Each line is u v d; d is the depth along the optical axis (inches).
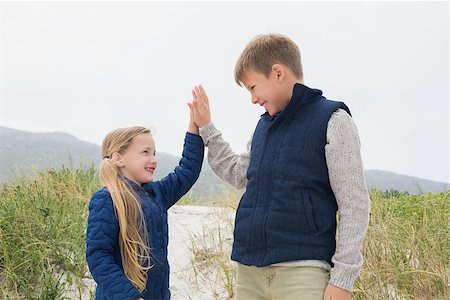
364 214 93.7
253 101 105.8
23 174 228.5
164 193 117.3
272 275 97.5
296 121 99.5
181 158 122.0
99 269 100.8
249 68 103.7
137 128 113.9
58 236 172.4
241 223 101.6
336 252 94.0
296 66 104.7
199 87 120.2
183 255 188.2
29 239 166.9
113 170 109.0
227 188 243.0
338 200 95.8
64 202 197.8
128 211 104.7
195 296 164.9
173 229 207.9
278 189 97.0
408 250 167.5
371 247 165.3
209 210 227.3
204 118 119.4
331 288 91.3
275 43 102.9
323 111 97.5
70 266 165.3
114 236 104.4
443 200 204.8
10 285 153.5
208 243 193.9
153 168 113.5
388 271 155.6
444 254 162.7
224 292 164.9
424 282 151.4
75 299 154.4
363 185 95.1
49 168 239.9
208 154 120.7
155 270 107.8
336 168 94.8
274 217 96.3
